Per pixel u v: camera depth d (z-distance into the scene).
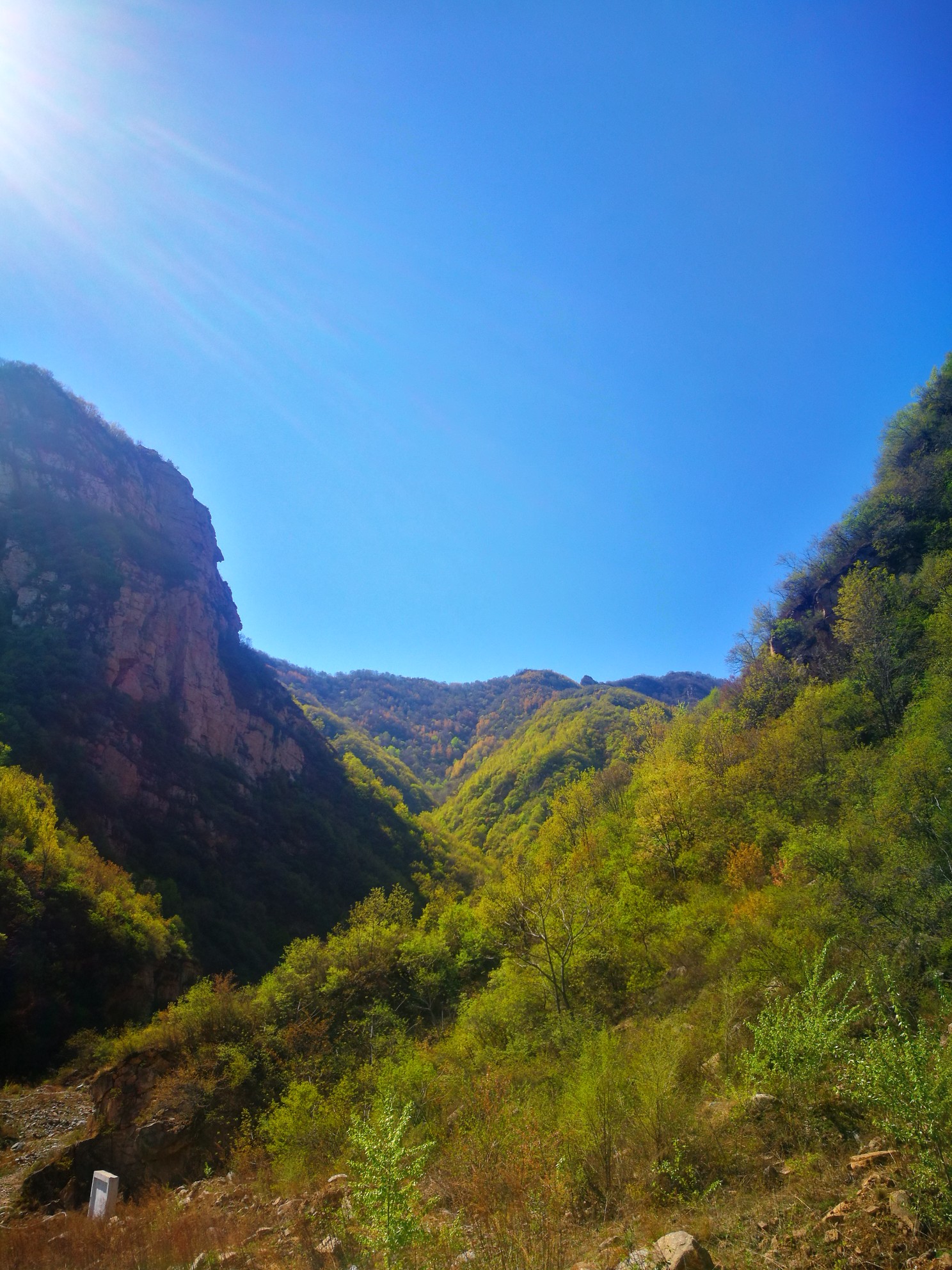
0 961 27.81
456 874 76.00
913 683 24.11
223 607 90.56
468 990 22.97
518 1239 4.86
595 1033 12.12
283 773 75.25
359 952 25.48
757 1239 4.59
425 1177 7.68
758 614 45.88
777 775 23.56
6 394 69.06
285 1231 7.93
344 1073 16.12
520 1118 7.52
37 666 53.34
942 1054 4.84
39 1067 25.81
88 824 47.25
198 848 55.47
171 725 62.50
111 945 33.31
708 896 18.34
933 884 9.59
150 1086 16.44
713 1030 9.16
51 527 63.94
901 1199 4.24
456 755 170.00
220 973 43.97
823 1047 6.19
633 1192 5.70
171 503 87.44
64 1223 10.45
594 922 17.41
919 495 34.41
